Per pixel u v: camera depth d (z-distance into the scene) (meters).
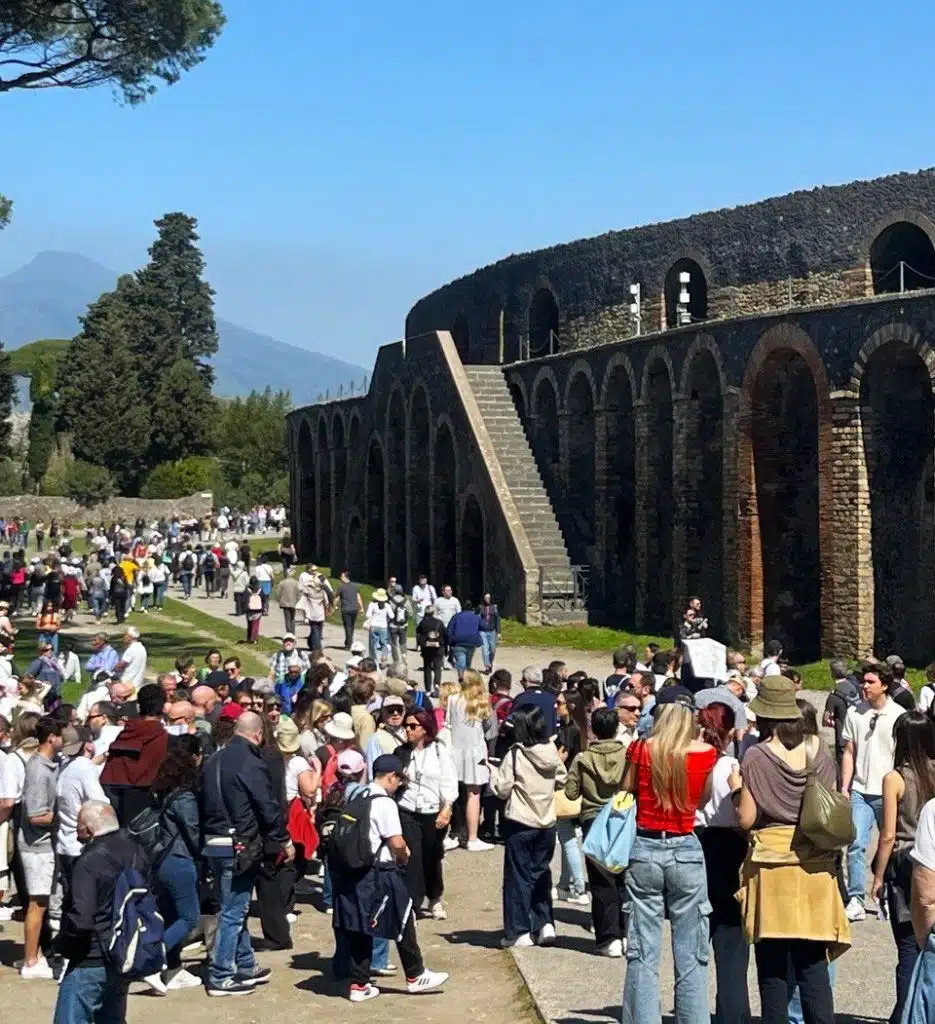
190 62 35.38
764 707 9.85
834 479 31.38
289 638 25.67
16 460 109.69
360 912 12.73
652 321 43.66
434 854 15.70
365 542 58.38
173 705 16.12
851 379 30.92
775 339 32.81
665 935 14.09
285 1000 12.92
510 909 14.07
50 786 13.70
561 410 43.94
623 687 17.44
